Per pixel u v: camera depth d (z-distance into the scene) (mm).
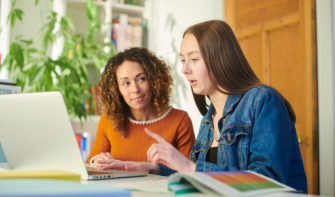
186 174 628
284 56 2211
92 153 1663
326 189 1924
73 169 880
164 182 824
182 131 1595
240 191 583
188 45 1055
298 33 2115
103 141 1684
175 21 3133
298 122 2088
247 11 2533
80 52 2627
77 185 484
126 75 1530
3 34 2650
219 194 599
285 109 937
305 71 2049
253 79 1047
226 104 1062
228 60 1012
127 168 1140
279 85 2244
